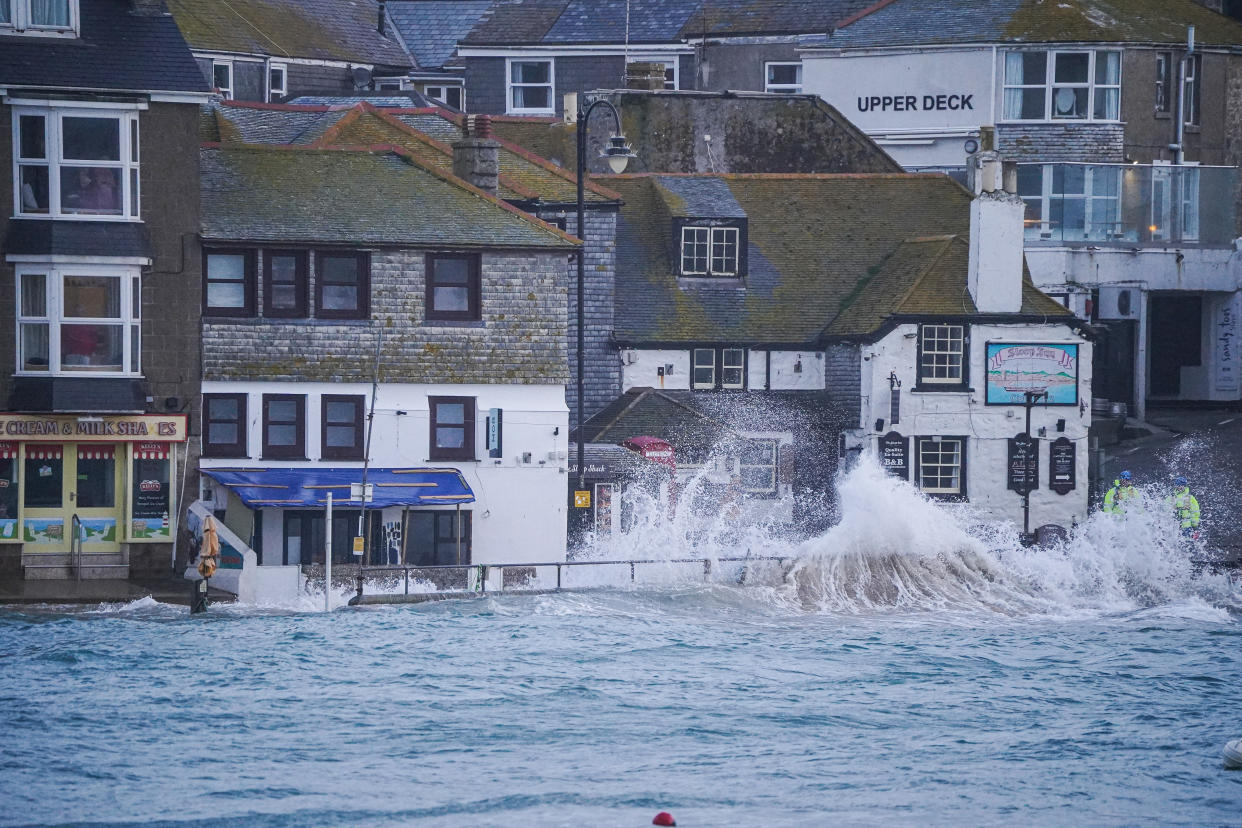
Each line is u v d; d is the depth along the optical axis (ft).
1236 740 380.37
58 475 572.10
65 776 355.56
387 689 428.15
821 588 560.61
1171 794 353.51
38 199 565.53
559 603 534.78
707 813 335.67
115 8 582.35
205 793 345.92
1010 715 415.64
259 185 611.06
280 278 598.75
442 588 566.36
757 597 552.41
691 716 409.49
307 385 597.93
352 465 600.39
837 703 423.64
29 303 565.53
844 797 347.97
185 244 582.35
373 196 617.62
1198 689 443.73
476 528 609.83
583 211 641.81
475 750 378.94
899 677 452.35
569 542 637.30
